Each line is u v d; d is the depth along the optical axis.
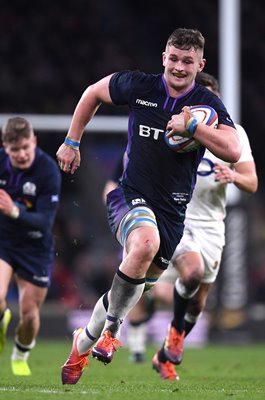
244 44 51.34
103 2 50.06
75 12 49.50
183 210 17.89
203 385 19.84
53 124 43.34
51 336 41.59
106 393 16.53
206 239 22.56
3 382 19.83
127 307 16.75
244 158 22.02
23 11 49.22
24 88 48.66
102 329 17.36
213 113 17.06
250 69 52.00
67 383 17.97
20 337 23.69
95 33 49.41
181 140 17.12
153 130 17.42
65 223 48.69
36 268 23.30
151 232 16.66
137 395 16.25
